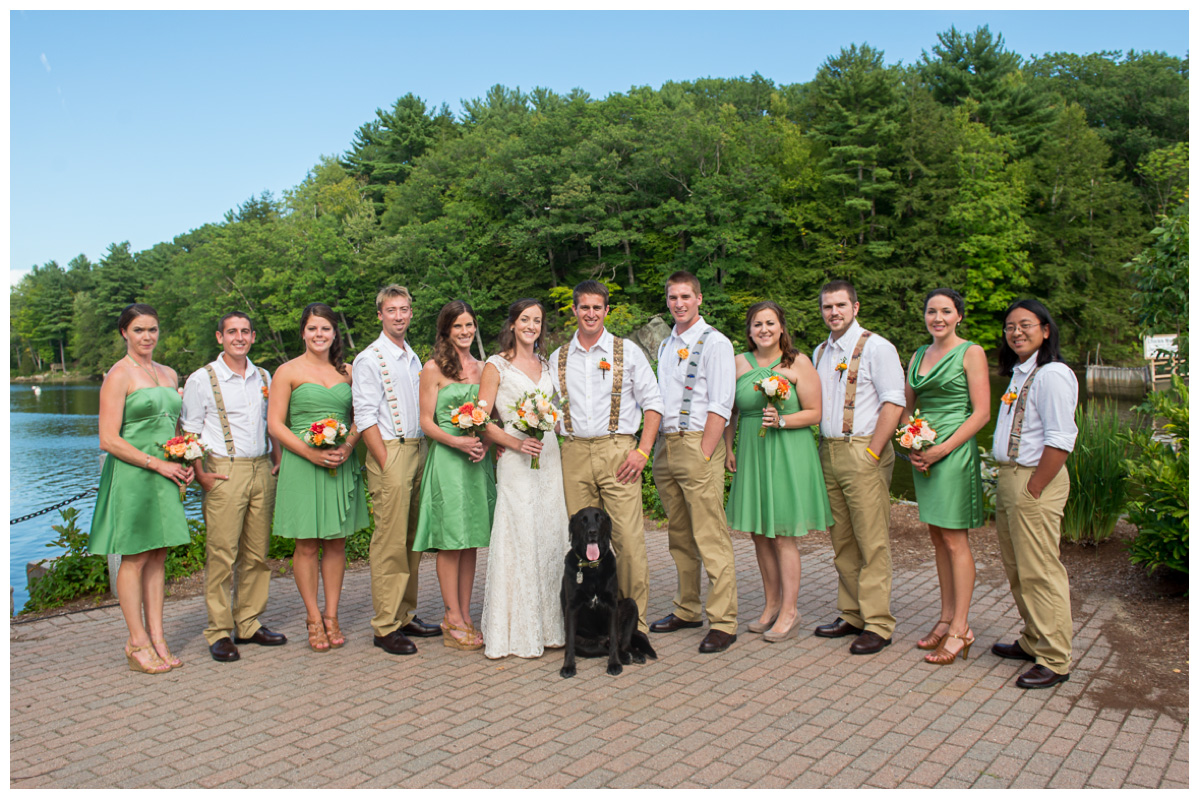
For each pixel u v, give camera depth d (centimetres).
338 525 483
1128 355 4334
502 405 482
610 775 322
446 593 495
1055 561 414
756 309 491
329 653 487
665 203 4378
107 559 653
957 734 357
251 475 485
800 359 487
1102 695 398
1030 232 4297
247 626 505
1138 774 317
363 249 5403
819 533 807
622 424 484
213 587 479
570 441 492
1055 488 412
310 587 492
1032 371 426
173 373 488
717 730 365
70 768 338
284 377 479
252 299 5312
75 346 9719
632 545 487
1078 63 6581
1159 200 4791
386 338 493
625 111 5188
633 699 405
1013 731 360
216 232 5566
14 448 2975
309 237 5306
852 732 361
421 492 483
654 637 511
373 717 387
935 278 4119
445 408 477
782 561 496
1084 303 4450
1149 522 562
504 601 473
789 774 321
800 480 482
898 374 465
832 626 505
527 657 471
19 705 411
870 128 4334
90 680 447
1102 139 5566
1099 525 684
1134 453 681
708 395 481
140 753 352
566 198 4362
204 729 377
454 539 472
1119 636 483
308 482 477
